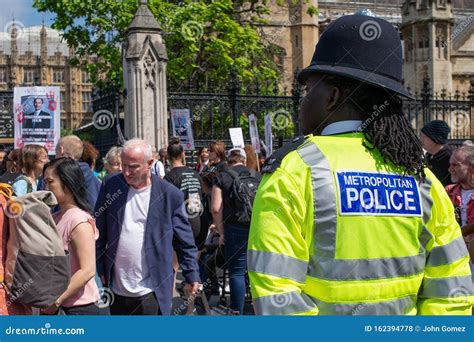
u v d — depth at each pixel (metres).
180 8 23.34
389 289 2.38
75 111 70.62
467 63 50.69
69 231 4.78
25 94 13.12
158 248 5.28
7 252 4.07
